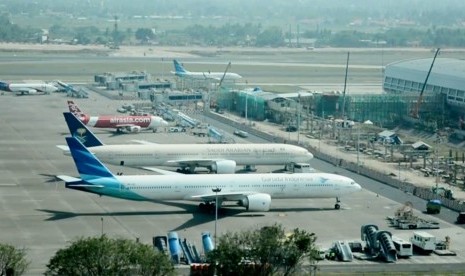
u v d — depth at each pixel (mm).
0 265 170375
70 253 163000
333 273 199750
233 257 176125
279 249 178250
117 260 163250
